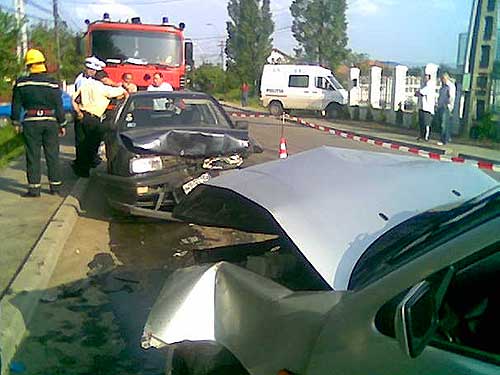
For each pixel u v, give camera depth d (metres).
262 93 33.81
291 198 3.04
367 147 15.83
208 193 3.48
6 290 5.08
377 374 1.93
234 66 64.62
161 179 6.87
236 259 3.96
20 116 8.62
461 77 19.72
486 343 1.82
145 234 7.31
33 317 4.88
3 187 9.65
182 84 15.13
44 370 4.05
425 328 1.85
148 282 5.68
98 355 4.27
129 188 6.89
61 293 5.38
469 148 16.70
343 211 2.95
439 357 1.82
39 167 8.88
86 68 10.63
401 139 19.23
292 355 2.31
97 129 10.20
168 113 8.38
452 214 2.66
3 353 4.04
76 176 10.77
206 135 7.10
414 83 27.09
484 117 18.58
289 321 2.42
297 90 33.16
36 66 8.62
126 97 8.48
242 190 3.21
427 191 3.20
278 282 2.98
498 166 10.34
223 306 2.88
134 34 14.70
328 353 2.15
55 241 6.50
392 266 2.34
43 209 8.12
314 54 57.09
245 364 2.60
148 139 6.97
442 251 2.01
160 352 4.30
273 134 20.31
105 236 7.23
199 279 3.03
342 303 2.26
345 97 32.84
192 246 6.80
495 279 1.99
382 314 2.06
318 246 2.78
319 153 3.70
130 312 4.99
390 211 2.99
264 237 7.02
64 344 4.43
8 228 7.13
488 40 18.67
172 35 14.90
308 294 2.52
